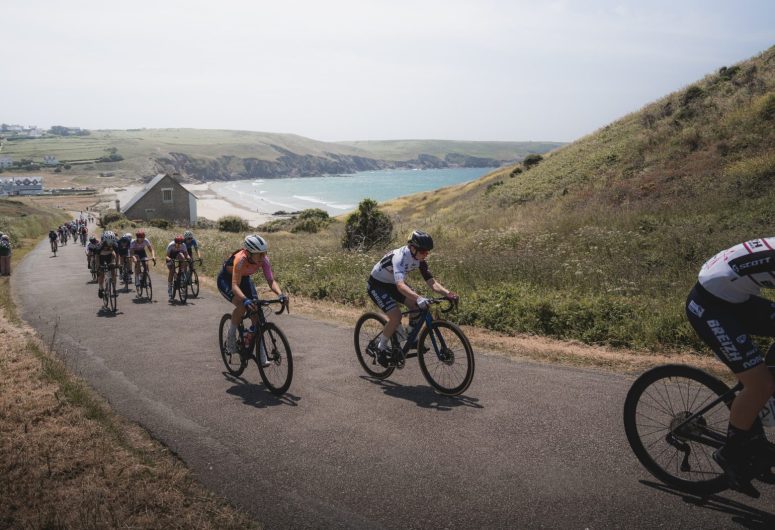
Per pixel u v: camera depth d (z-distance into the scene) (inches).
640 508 131.6
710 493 134.8
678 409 145.8
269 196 7431.1
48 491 142.4
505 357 261.6
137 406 209.8
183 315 407.2
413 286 417.7
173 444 174.9
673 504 133.0
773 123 847.1
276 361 222.5
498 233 715.4
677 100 1262.3
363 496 141.6
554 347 275.7
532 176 1353.3
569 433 173.5
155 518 131.0
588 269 429.4
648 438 150.9
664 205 698.2
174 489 145.3
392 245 814.5
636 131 1258.0
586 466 152.5
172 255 478.3
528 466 153.7
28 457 159.8
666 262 451.5
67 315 411.8
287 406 206.7
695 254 462.6
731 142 853.2
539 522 127.7
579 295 353.4
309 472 154.8
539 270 438.9
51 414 194.2
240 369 242.5
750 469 124.7
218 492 145.0
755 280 121.8
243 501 140.6
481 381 227.0
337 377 240.8
